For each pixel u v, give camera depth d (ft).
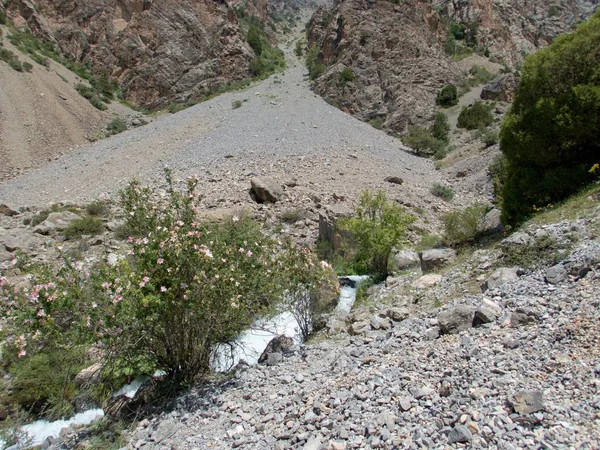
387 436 13.47
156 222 23.54
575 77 34.53
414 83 158.10
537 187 35.37
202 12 214.69
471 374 15.44
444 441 12.59
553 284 21.24
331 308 33.65
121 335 20.40
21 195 92.27
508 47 227.20
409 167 99.91
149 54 194.08
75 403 25.18
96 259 44.75
